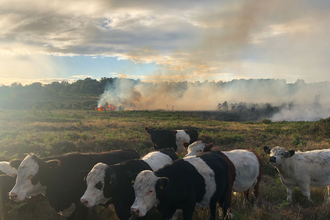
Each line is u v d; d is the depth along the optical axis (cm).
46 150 1200
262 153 1162
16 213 593
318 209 638
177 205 477
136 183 432
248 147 1405
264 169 1020
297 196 753
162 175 466
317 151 764
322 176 718
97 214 598
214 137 1659
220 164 552
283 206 682
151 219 599
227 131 2053
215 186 525
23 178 488
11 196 475
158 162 634
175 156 723
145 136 1638
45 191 535
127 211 514
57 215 609
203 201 521
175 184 469
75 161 566
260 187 802
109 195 484
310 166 718
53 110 5462
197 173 505
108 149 1324
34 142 1291
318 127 2078
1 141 1328
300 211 634
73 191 534
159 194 446
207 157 553
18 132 1739
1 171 662
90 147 1306
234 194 742
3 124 2166
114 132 1844
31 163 495
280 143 1514
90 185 462
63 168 542
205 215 600
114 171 489
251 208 660
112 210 616
